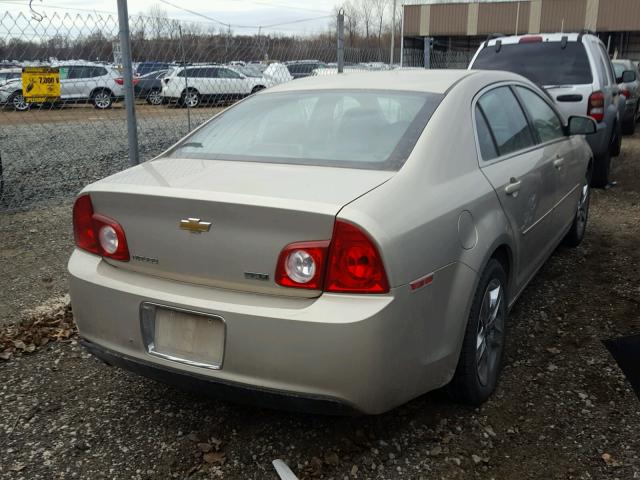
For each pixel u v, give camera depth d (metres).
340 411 2.26
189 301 2.35
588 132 4.59
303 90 3.40
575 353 3.48
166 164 2.90
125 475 2.52
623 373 3.25
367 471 2.52
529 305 4.16
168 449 2.68
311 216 2.18
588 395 3.05
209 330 2.35
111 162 9.31
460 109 3.04
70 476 2.51
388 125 2.88
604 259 5.07
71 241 5.54
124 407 3.00
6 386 3.17
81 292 2.62
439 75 3.41
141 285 2.49
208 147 3.07
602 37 38.16
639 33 37.53
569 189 4.62
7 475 2.51
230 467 2.56
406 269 2.26
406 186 2.47
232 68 9.50
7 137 11.35
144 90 10.81
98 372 3.32
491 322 2.99
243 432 2.79
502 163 3.25
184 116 10.47
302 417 2.89
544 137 4.14
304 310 2.19
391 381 2.29
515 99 3.83
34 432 2.79
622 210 6.75
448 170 2.74
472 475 2.49
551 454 2.61
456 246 2.56
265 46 8.43
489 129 3.28
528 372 3.28
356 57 10.95
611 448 2.64
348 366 2.18
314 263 2.20
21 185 7.86
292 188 2.38
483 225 2.79
